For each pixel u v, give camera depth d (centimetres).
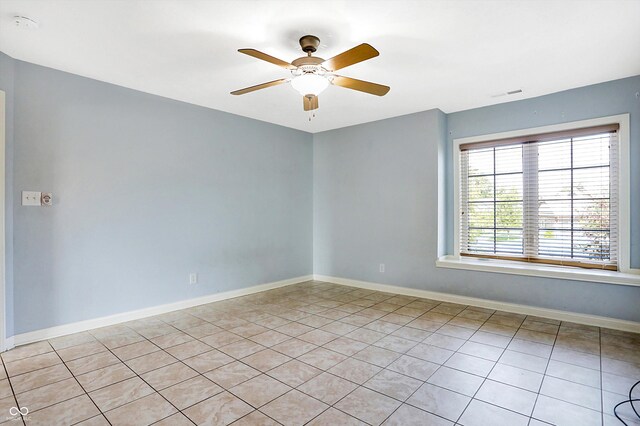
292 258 516
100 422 182
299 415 188
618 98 324
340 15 213
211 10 207
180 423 181
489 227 408
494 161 402
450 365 247
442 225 426
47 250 293
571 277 331
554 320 341
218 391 213
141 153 351
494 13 212
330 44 251
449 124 433
